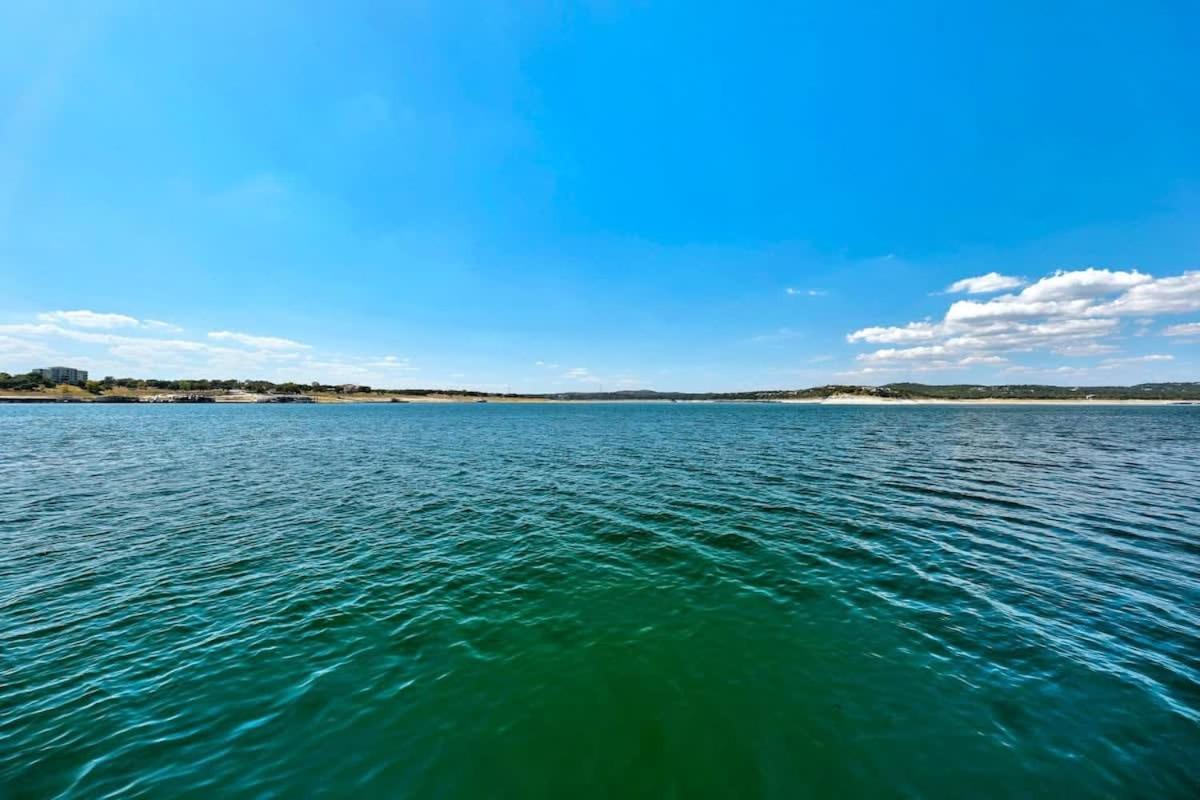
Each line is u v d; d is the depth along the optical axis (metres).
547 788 5.83
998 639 8.93
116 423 73.94
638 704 7.27
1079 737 6.41
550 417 106.38
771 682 7.76
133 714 7.09
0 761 6.18
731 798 5.67
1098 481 24.16
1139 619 9.66
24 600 10.90
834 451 37.69
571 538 15.50
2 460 32.16
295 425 74.44
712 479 25.56
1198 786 5.62
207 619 10.04
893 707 7.09
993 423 77.94
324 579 12.20
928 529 15.98
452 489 23.48
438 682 7.84
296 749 6.43
